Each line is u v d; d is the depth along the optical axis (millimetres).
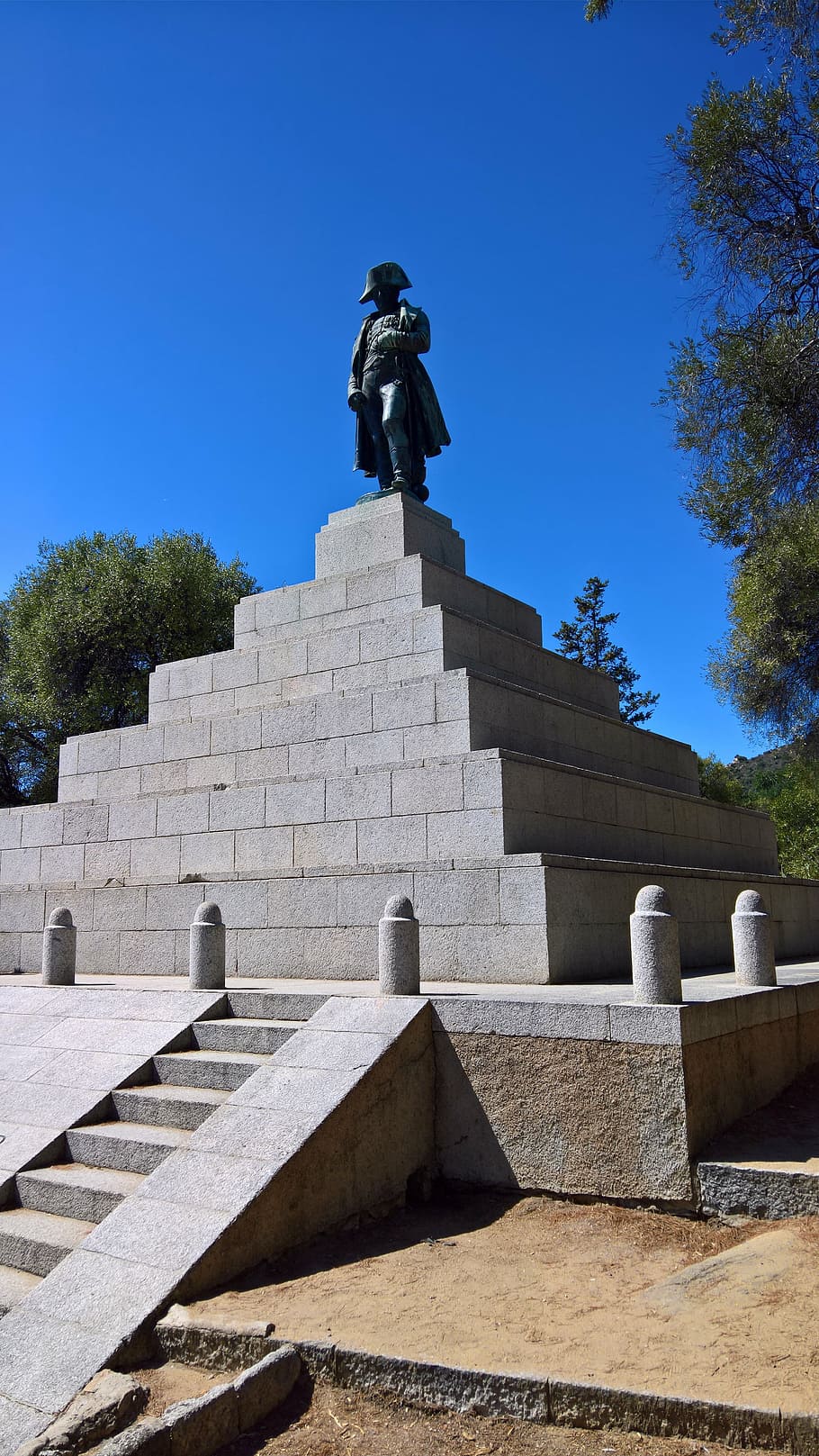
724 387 15945
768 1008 9305
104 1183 7883
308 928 13008
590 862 12180
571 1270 6566
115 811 16625
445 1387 5246
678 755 20141
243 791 15070
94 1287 6312
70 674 33812
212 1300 6215
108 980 13820
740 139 14852
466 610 16938
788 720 20453
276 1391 5371
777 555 17984
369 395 19062
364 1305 6125
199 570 35062
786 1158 7395
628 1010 7762
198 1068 9219
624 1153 7629
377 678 15492
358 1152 7699
